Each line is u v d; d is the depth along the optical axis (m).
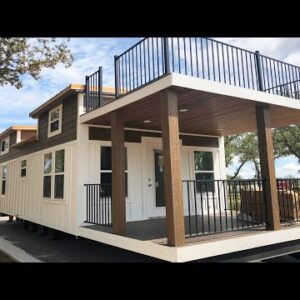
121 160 6.19
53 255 7.40
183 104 5.94
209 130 9.16
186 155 9.52
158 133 8.98
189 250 4.50
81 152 7.79
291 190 6.75
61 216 8.56
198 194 9.52
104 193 7.91
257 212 6.50
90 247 8.34
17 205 12.89
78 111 8.02
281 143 22.05
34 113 10.77
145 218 8.35
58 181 9.05
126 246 5.45
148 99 5.48
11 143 14.82
